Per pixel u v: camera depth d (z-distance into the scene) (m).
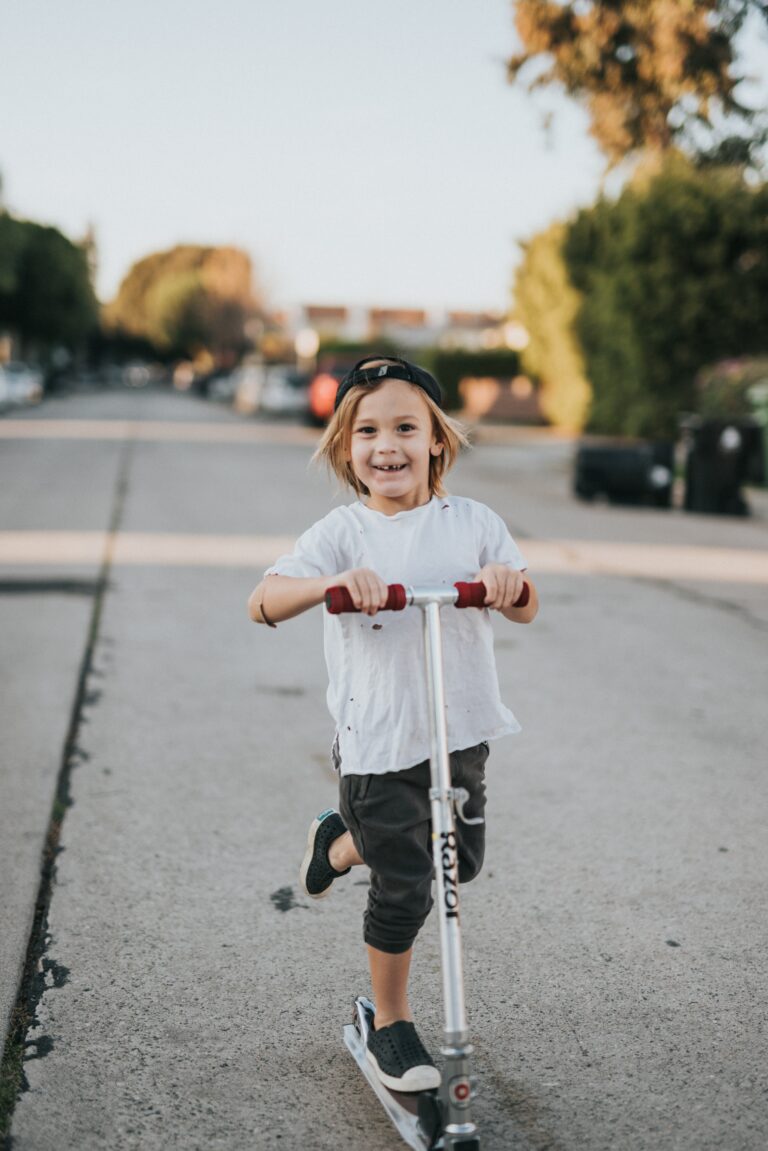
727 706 5.94
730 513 14.00
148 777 4.79
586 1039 2.93
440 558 2.58
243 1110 2.62
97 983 3.17
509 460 21.66
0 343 68.06
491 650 2.63
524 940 3.45
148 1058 2.82
